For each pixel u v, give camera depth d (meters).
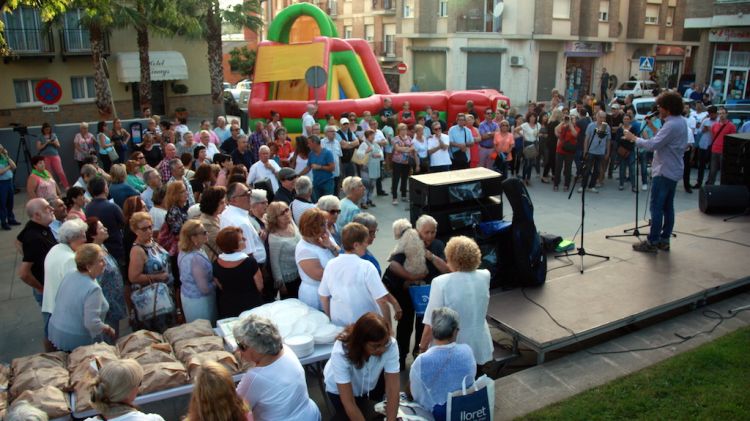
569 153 12.72
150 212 6.71
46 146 12.62
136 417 3.07
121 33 25.94
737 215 9.16
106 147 13.37
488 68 33.19
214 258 5.61
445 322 3.76
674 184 7.27
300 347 4.25
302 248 4.99
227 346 4.40
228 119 26.48
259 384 3.33
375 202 12.23
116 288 5.20
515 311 5.80
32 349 6.12
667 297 6.12
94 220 5.37
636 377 4.98
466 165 12.30
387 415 3.61
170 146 9.31
